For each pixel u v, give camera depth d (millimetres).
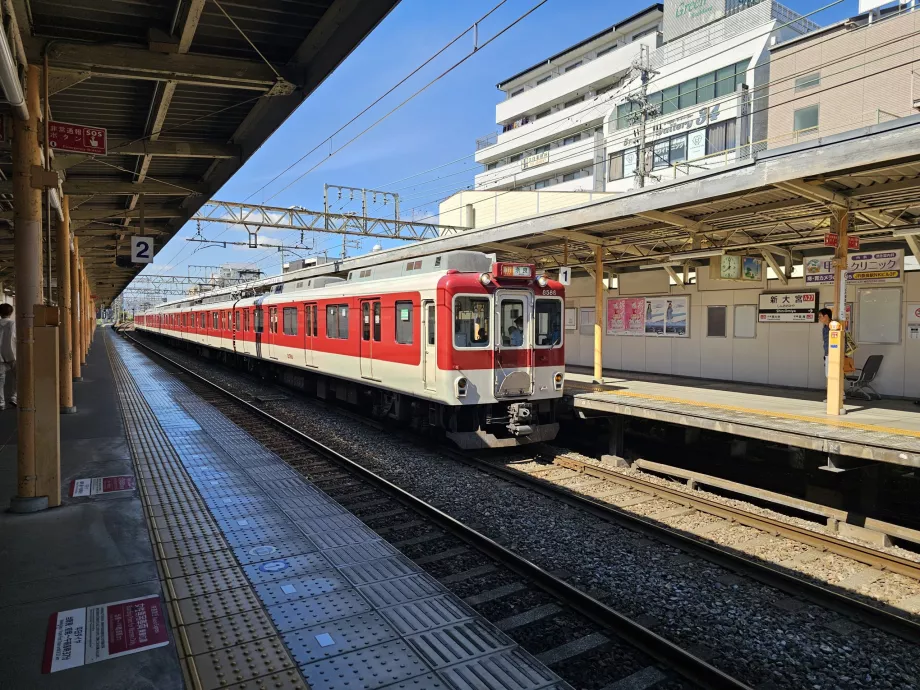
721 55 29375
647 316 14188
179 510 6199
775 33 28578
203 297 28828
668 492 7938
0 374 11109
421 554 6035
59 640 3572
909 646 4520
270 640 3711
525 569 5492
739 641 4543
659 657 4188
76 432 9836
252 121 8938
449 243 12953
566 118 40938
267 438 10930
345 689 3250
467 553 6020
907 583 5621
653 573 5652
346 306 12859
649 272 14094
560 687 3346
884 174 7086
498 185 46688
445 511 7348
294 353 15914
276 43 6648
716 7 33469
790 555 6246
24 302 5875
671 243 12367
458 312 9531
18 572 4496
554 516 7156
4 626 3719
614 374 14047
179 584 4469
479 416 10055
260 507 6367
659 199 8719
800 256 11273
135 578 4438
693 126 30109
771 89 23438
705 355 12945
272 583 4523
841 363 8523
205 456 8648
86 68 6164
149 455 8555
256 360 20703
